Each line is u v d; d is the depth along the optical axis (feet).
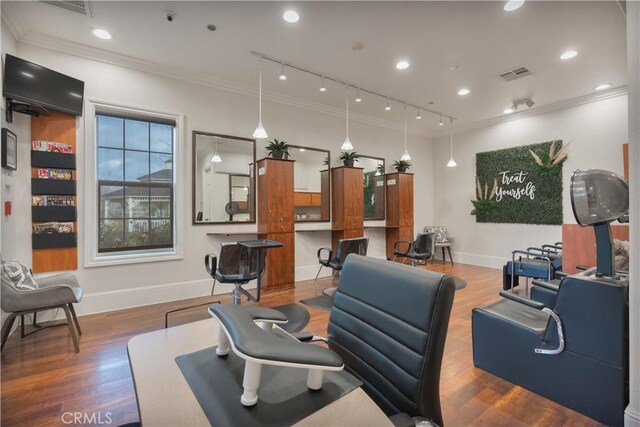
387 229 20.92
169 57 12.06
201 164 13.91
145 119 12.77
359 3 8.93
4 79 9.11
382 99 16.69
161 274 12.89
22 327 9.25
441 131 23.15
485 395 6.59
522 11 9.25
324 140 17.98
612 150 15.51
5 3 8.75
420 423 2.60
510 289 13.97
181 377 2.80
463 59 12.26
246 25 9.99
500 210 19.94
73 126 11.00
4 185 9.09
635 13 5.13
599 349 5.60
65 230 10.85
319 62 12.54
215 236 14.21
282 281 14.99
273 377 2.83
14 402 6.29
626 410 5.10
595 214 5.47
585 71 13.30
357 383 2.81
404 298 3.15
